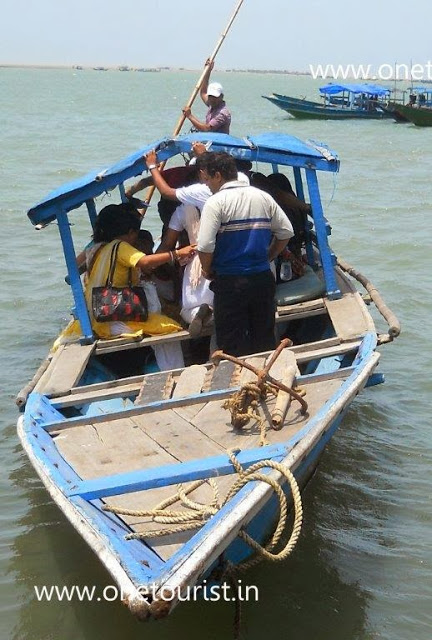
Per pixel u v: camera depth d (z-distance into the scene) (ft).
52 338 29.40
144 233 23.08
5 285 35.76
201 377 17.81
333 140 115.75
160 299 22.65
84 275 23.84
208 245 18.13
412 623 14.90
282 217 19.02
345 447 21.50
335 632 14.69
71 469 14.32
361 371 16.85
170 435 15.25
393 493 19.29
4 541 17.54
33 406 17.22
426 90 163.73
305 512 18.39
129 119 152.87
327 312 21.43
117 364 22.34
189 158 24.91
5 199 57.52
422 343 28.43
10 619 15.19
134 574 10.79
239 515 11.63
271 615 15.10
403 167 82.23
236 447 14.51
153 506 13.29
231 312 18.85
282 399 15.37
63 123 137.28
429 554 16.88
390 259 40.01
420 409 23.65
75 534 17.74
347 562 16.62
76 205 20.86
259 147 20.58
